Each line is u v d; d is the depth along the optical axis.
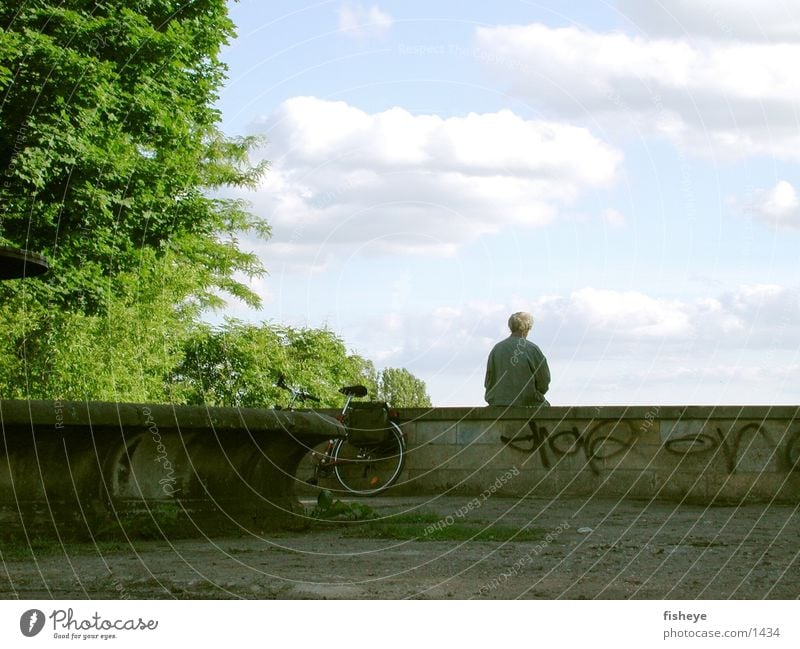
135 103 19.41
